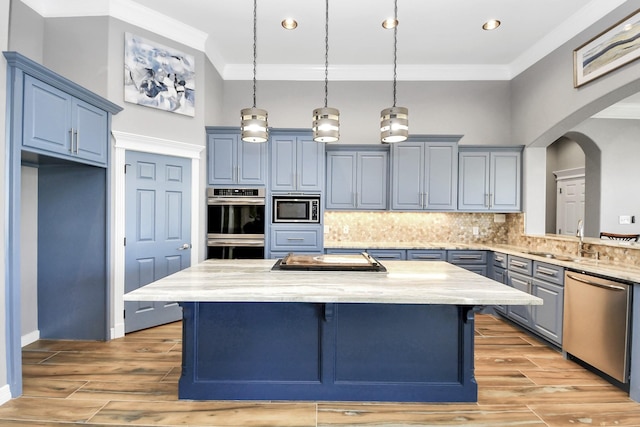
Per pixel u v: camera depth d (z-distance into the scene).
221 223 4.00
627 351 2.26
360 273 2.21
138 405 2.13
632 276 2.22
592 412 2.10
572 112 3.39
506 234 4.66
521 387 2.38
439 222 4.69
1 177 2.10
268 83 4.57
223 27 3.62
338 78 4.57
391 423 1.97
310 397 2.19
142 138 3.32
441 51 4.11
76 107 2.67
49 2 3.13
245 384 2.19
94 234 3.11
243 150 4.02
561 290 2.88
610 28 2.89
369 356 2.19
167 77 3.53
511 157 4.32
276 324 2.20
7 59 2.10
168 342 3.12
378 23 3.51
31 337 3.09
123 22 3.24
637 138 5.15
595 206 5.28
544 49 3.81
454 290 1.80
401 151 4.29
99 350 2.94
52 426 1.92
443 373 2.19
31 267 3.10
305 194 4.10
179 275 2.16
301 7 3.24
